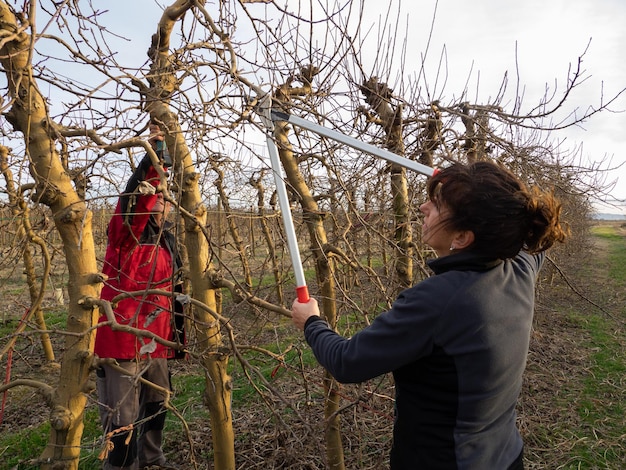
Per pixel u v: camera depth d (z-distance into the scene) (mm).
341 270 2926
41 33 1379
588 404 4195
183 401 4023
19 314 5805
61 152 1657
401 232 2863
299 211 2426
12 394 4180
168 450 3242
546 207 1170
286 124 2381
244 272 2893
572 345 5863
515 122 2855
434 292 1163
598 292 9359
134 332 1667
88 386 1679
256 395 3930
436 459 1208
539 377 4746
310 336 1354
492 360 1144
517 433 1360
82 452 3273
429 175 1512
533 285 1343
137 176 2104
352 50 2572
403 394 1270
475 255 1201
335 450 2518
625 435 3652
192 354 1875
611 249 18328
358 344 1191
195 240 2088
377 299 2615
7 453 3330
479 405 1169
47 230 1937
